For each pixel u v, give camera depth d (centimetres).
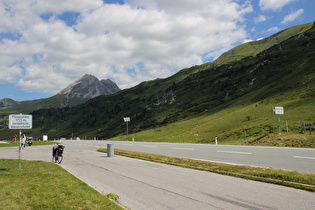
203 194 853
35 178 1144
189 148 2767
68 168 1504
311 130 3462
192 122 11369
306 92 7456
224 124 7650
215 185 977
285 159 1568
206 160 1673
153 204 759
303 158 1574
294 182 962
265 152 1998
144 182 1070
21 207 709
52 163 1722
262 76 16500
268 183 991
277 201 756
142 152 2383
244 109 9019
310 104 6138
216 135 6178
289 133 3275
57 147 1845
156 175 1225
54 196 827
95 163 1730
